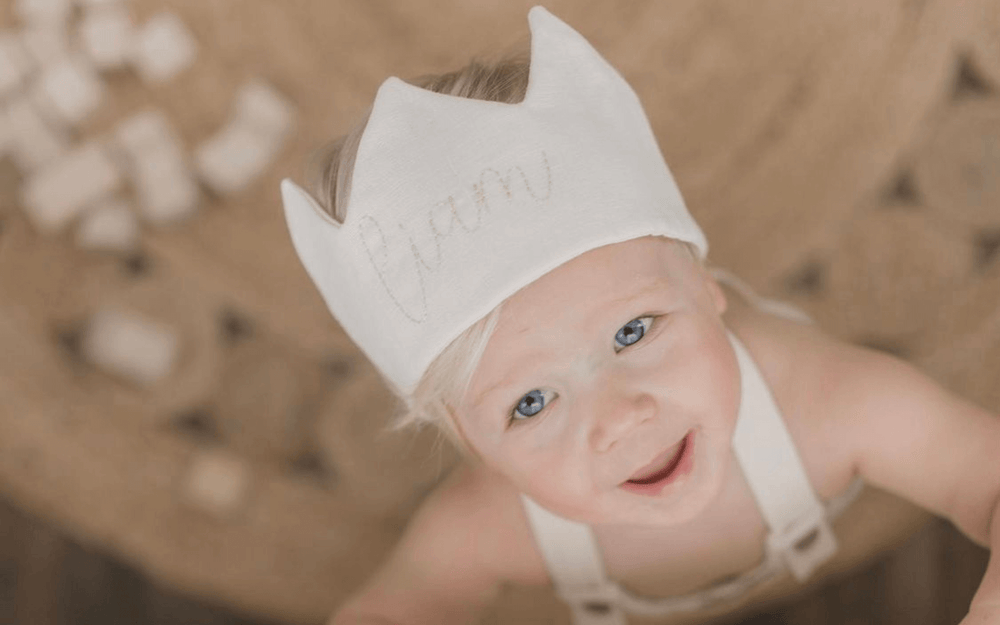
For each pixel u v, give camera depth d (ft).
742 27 4.49
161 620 4.29
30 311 4.33
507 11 4.70
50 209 4.43
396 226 2.37
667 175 2.67
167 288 4.46
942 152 4.19
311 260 2.71
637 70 4.55
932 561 3.96
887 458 3.00
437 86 2.71
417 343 2.43
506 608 3.81
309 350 4.45
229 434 4.38
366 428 4.28
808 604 4.04
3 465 4.08
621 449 2.45
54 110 4.68
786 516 3.11
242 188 4.68
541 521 3.12
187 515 4.15
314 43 4.78
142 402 4.28
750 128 4.43
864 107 4.26
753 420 3.01
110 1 4.76
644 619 3.52
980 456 2.85
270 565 4.13
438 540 3.25
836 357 3.10
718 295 2.73
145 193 4.55
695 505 2.58
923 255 4.17
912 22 4.18
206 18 4.78
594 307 2.36
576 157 2.38
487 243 2.32
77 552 4.37
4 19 4.76
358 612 3.14
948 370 3.99
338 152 2.78
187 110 4.79
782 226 4.32
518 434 2.51
